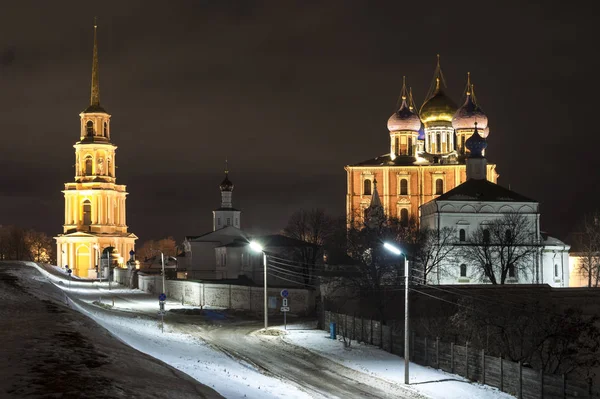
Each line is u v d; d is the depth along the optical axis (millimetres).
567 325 71500
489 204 148250
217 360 65375
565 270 155375
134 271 170000
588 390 54375
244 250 161625
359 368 68688
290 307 114000
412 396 58250
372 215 141125
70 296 113812
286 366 67750
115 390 34688
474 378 64938
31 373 36094
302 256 154375
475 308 87375
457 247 144375
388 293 111500
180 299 136000
